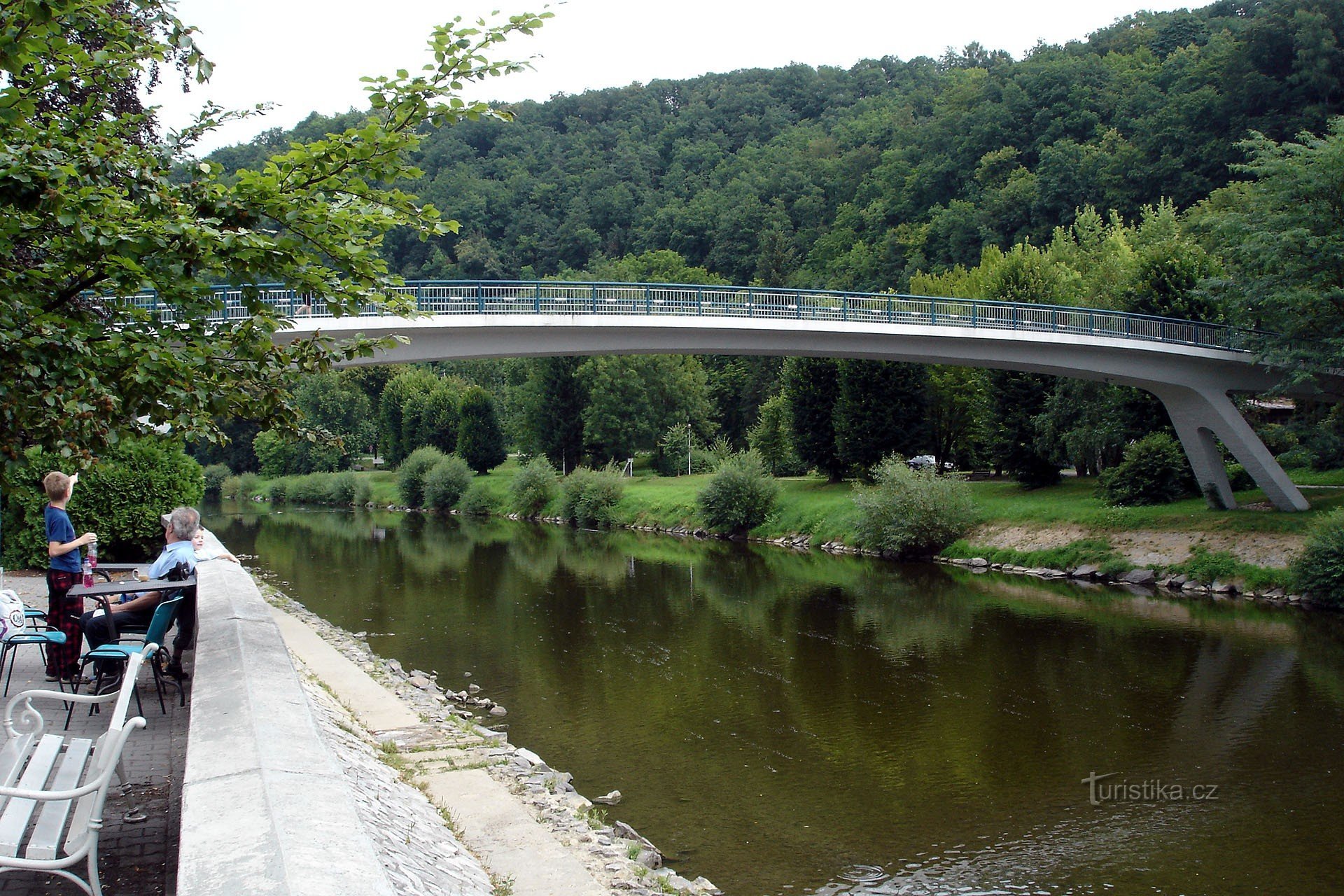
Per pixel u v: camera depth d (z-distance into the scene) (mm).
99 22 5996
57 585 9398
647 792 12422
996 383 42594
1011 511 37156
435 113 6352
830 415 50312
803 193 115562
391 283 6746
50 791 4402
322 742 4848
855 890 9758
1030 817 11797
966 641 21891
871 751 14203
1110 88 86000
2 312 5508
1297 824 11641
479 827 8391
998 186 85938
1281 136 65250
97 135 5926
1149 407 37344
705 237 117188
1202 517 31812
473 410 79875
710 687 17828
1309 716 15977
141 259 5672
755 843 10883
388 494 74688
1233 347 32719
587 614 25469
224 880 3102
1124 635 22484
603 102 168625
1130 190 73438
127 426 6570
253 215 5961
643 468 72688
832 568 34594
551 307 27797
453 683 18016
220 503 80375
